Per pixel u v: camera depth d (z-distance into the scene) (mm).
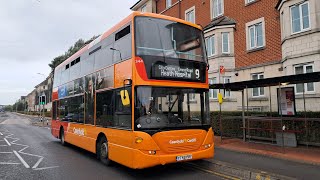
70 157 10617
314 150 9812
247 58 16953
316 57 12141
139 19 7551
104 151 8875
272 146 10844
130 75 7336
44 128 28578
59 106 14578
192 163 8695
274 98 14945
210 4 20375
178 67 7742
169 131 7102
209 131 7910
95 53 10055
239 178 7086
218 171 7832
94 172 8008
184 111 7648
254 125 12797
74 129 11828
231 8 18438
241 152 9789
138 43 7355
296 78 8977
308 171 6992
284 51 13805
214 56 18172
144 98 7125
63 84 14031
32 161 9828
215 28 18156
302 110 12727
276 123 11562
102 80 9219
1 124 37469
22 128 28719
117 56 8258
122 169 8367
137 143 6848
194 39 8344
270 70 15375
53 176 7566
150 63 7336
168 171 8008
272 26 15484
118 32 8336
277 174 6582
